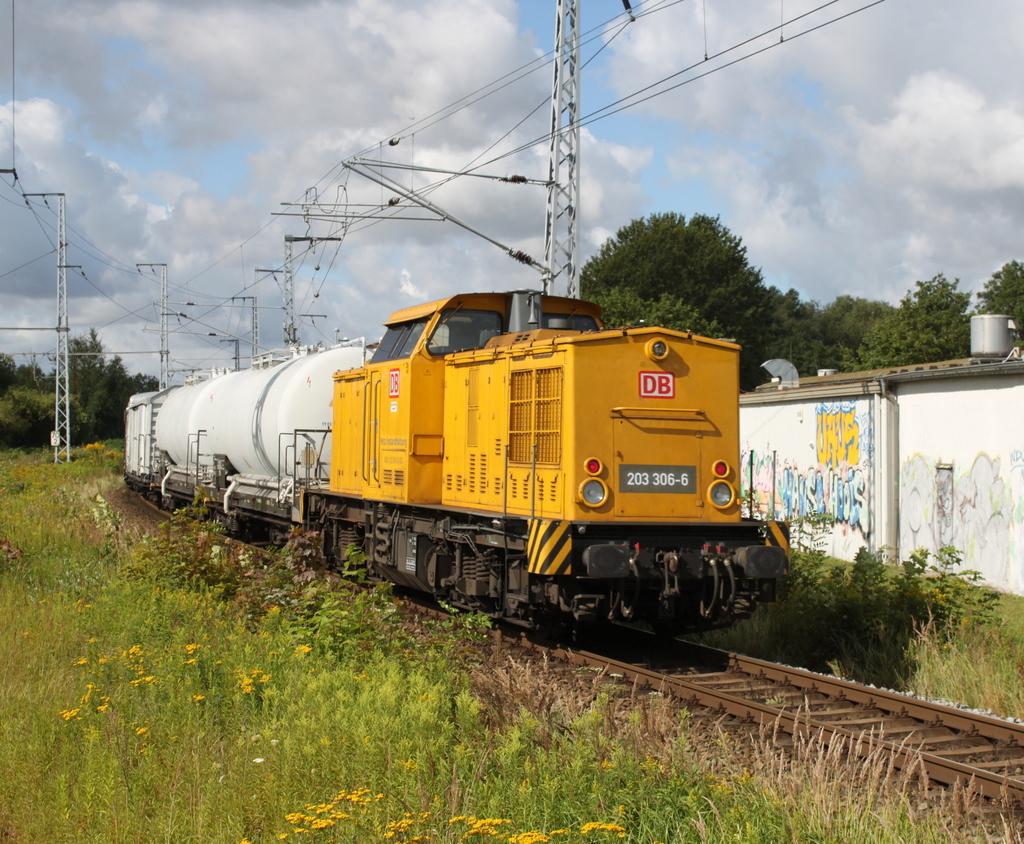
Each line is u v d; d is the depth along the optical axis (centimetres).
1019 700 787
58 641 857
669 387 956
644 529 923
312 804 494
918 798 562
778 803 494
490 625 1030
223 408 1995
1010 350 1833
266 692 657
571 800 486
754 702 748
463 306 1190
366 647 802
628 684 841
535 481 960
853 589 1066
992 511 1553
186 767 550
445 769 525
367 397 1330
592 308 1193
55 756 585
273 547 1673
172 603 955
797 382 2284
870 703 780
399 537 1227
